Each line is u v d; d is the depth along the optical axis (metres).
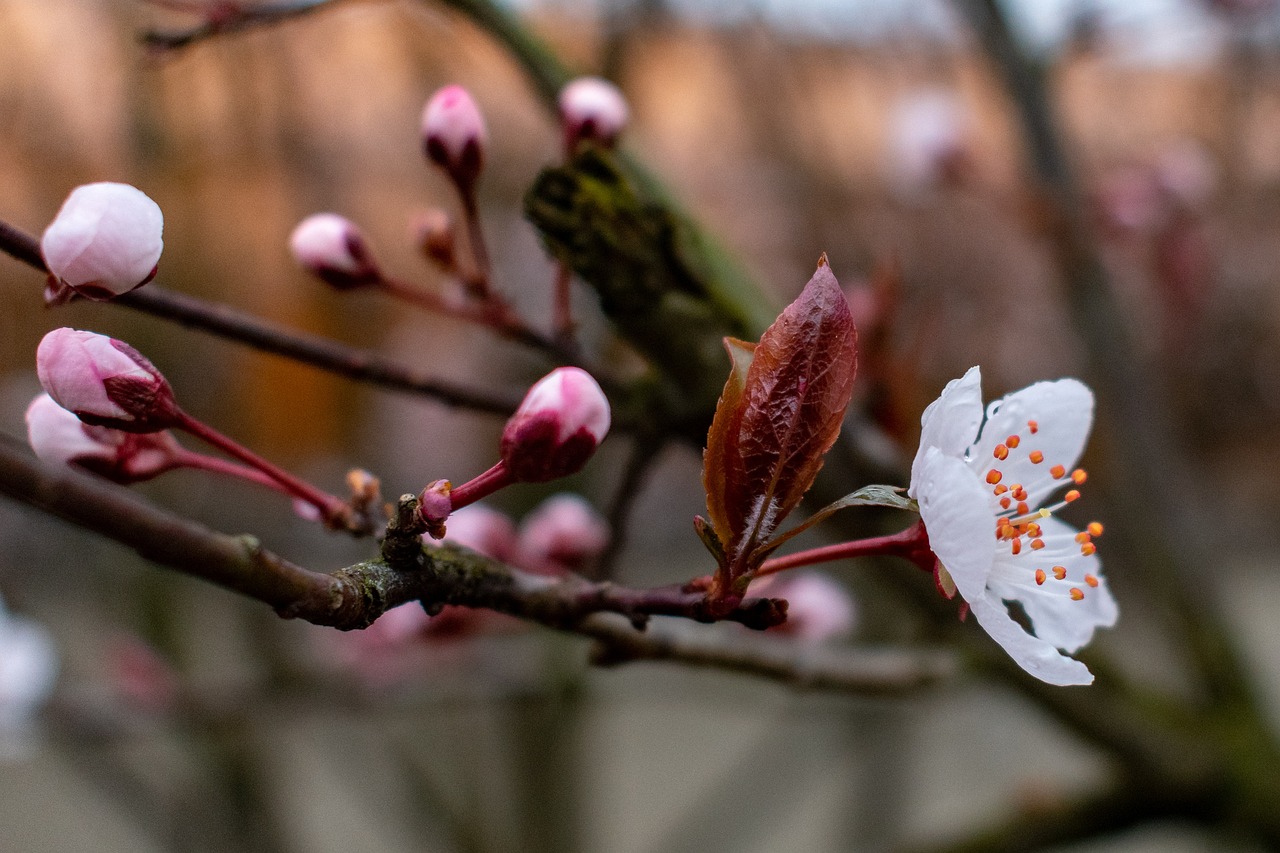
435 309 0.20
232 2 0.20
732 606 0.16
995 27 0.32
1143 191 0.37
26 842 0.49
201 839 0.34
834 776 0.53
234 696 0.30
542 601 0.16
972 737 0.49
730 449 0.16
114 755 0.37
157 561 0.14
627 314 0.19
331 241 0.20
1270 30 0.40
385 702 0.29
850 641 0.32
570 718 0.32
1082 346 0.32
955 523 0.16
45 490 0.14
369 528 0.17
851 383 0.16
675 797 0.54
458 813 0.34
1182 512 0.31
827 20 0.39
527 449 0.16
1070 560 0.18
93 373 0.16
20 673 0.30
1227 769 0.27
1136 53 0.38
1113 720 0.27
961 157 0.38
